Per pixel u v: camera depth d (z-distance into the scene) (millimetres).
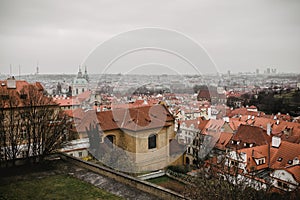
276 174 18828
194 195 13094
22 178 15625
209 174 14898
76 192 13469
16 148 20156
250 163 20859
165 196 12000
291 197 16453
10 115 20875
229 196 13203
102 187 13883
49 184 14609
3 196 13352
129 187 13641
